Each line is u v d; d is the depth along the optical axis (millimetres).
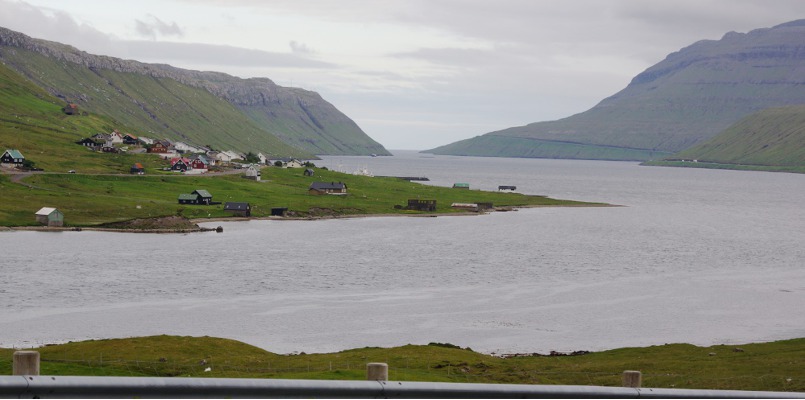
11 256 173375
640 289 152875
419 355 87125
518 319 123750
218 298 133875
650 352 99438
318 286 148250
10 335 103750
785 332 118062
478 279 160875
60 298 129750
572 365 90375
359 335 110438
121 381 23312
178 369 75500
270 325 115125
